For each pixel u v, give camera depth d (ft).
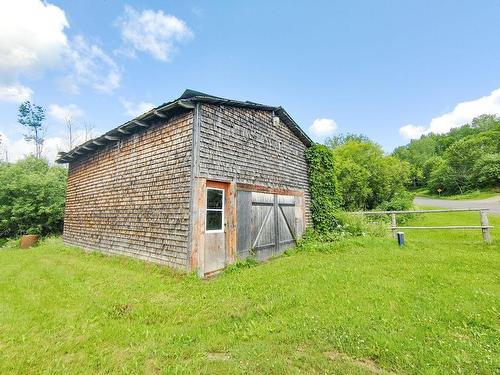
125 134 28.86
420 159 220.02
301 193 37.68
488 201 101.45
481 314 12.06
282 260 26.04
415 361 8.82
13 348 10.44
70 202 39.58
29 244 43.27
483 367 8.39
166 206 23.09
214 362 9.29
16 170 53.57
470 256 23.61
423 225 54.19
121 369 9.15
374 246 30.12
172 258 21.79
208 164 22.45
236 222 24.90
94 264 25.39
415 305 13.25
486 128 217.97
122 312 13.97
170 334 11.46
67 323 12.57
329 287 16.33
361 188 71.20
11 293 16.87
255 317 12.87
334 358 9.31
